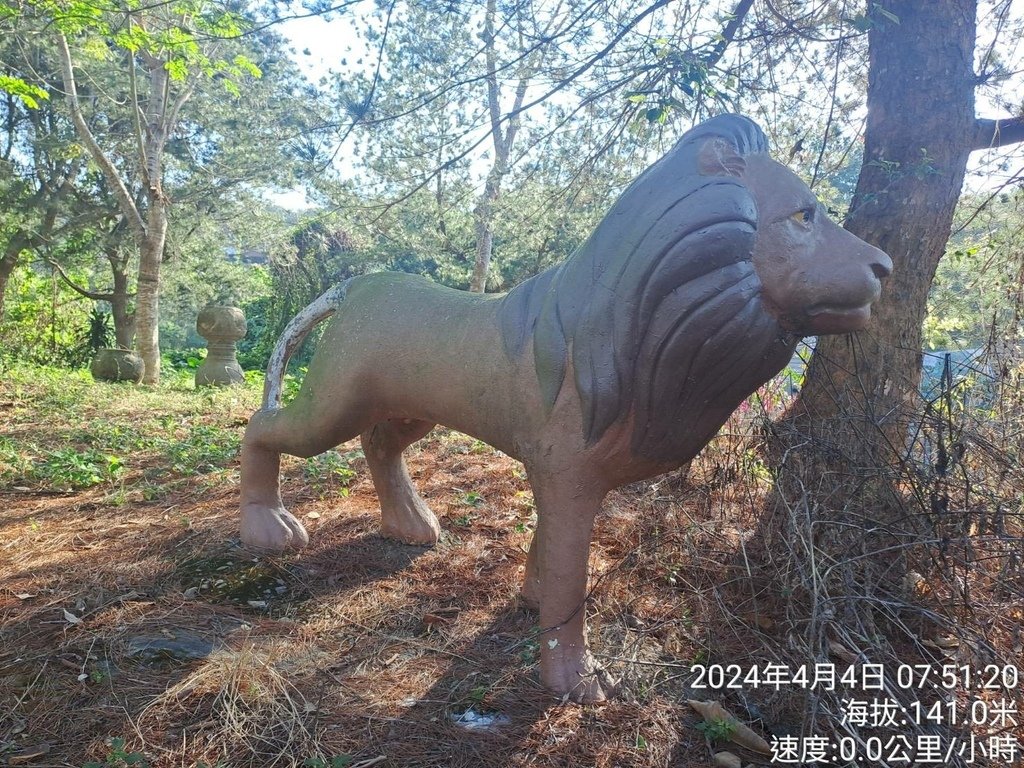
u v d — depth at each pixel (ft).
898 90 8.35
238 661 5.98
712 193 4.83
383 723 5.49
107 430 16.48
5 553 8.54
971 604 6.55
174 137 36.70
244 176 34.94
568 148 12.07
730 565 7.66
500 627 7.08
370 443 9.05
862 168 8.79
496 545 9.17
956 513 6.36
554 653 5.97
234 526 9.36
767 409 9.78
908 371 8.38
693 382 5.12
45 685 5.77
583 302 5.34
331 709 5.62
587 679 5.92
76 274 44.68
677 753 5.32
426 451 14.61
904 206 8.28
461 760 5.10
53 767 4.84
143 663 6.15
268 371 8.75
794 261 4.88
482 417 6.20
